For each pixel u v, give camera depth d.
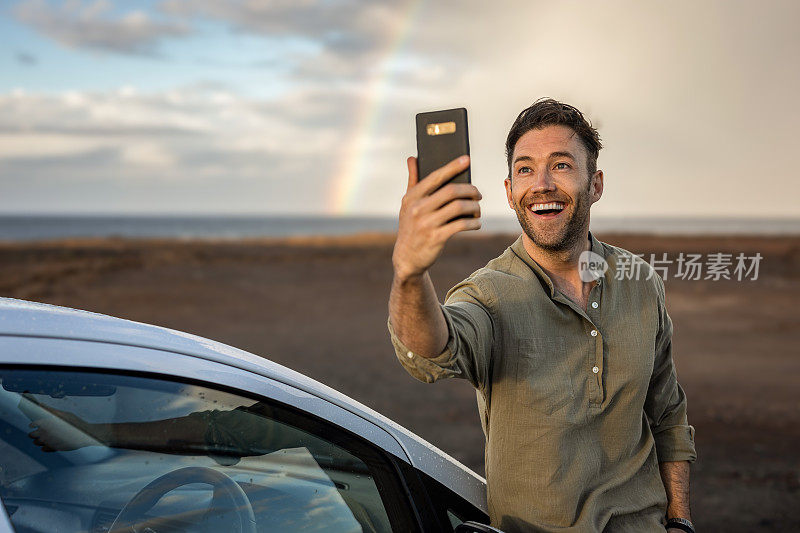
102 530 1.00
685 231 194.88
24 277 24.92
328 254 46.78
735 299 21.98
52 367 1.01
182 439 1.12
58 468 0.99
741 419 7.25
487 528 1.29
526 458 1.53
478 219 1.05
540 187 1.57
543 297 1.58
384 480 1.37
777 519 4.56
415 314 1.21
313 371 9.66
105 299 19.06
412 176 1.11
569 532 1.50
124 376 1.08
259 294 21.55
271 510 1.18
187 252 45.00
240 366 1.27
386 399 8.01
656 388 1.84
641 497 1.67
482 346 1.47
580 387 1.57
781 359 11.38
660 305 1.73
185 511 1.09
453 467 1.59
